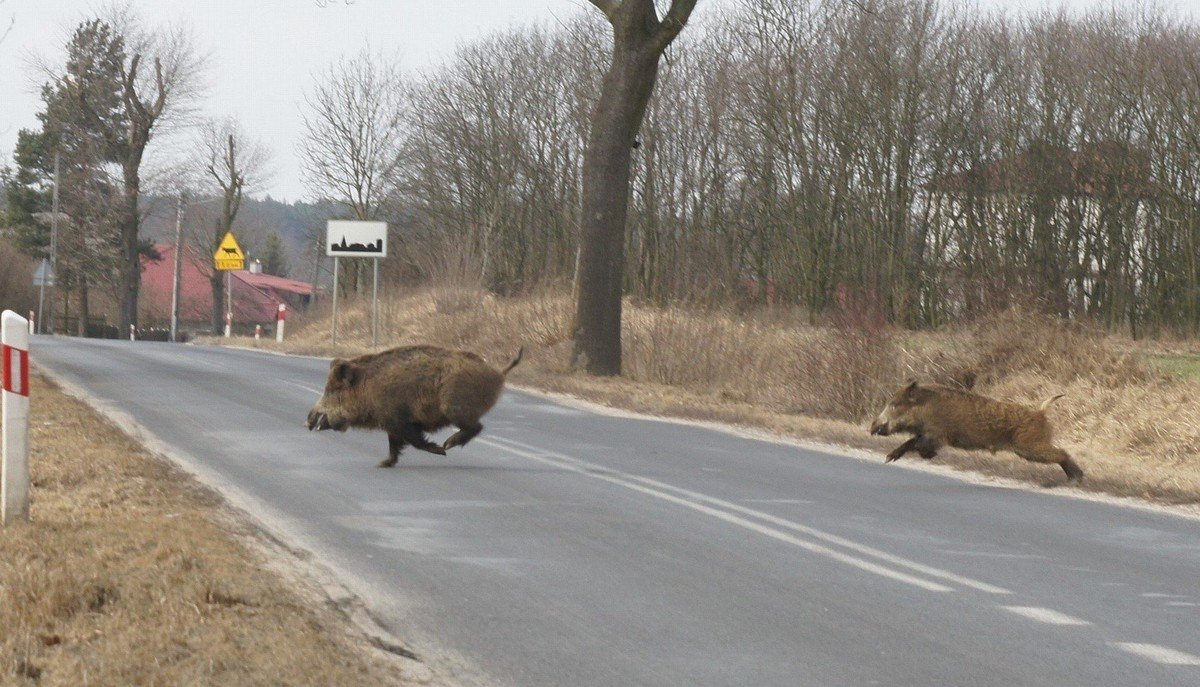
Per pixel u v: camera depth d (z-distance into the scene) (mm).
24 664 8312
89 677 8000
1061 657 9633
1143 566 13070
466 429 18453
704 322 36188
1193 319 56375
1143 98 58250
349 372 18234
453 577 11773
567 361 36938
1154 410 27609
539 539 13578
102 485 15078
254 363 38438
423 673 8922
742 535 14102
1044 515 16109
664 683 8852
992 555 13414
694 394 32719
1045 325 32594
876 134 60906
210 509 14391
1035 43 61969
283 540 13078
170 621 9289
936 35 61969
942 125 61781
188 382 30078
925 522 15305
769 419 26375
